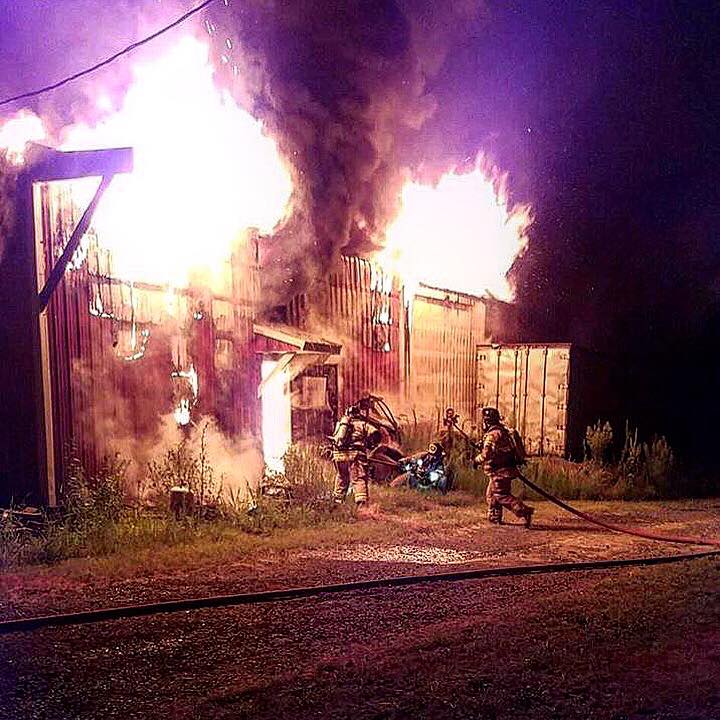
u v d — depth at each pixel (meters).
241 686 3.82
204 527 7.90
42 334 7.66
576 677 3.93
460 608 5.33
